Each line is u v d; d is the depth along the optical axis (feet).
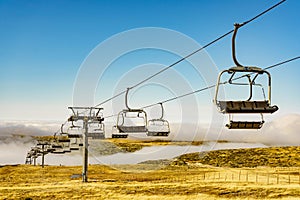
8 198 145.18
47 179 224.53
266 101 38.68
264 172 288.92
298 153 476.13
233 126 39.04
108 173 285.23
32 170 318.65
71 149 204.64
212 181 205.36
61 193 154.71
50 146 241.55
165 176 251.60
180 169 332.80
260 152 485.97
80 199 142.82
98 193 154.92
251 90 38.88
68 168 338.34
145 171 301.63
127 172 295.48
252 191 166.50
